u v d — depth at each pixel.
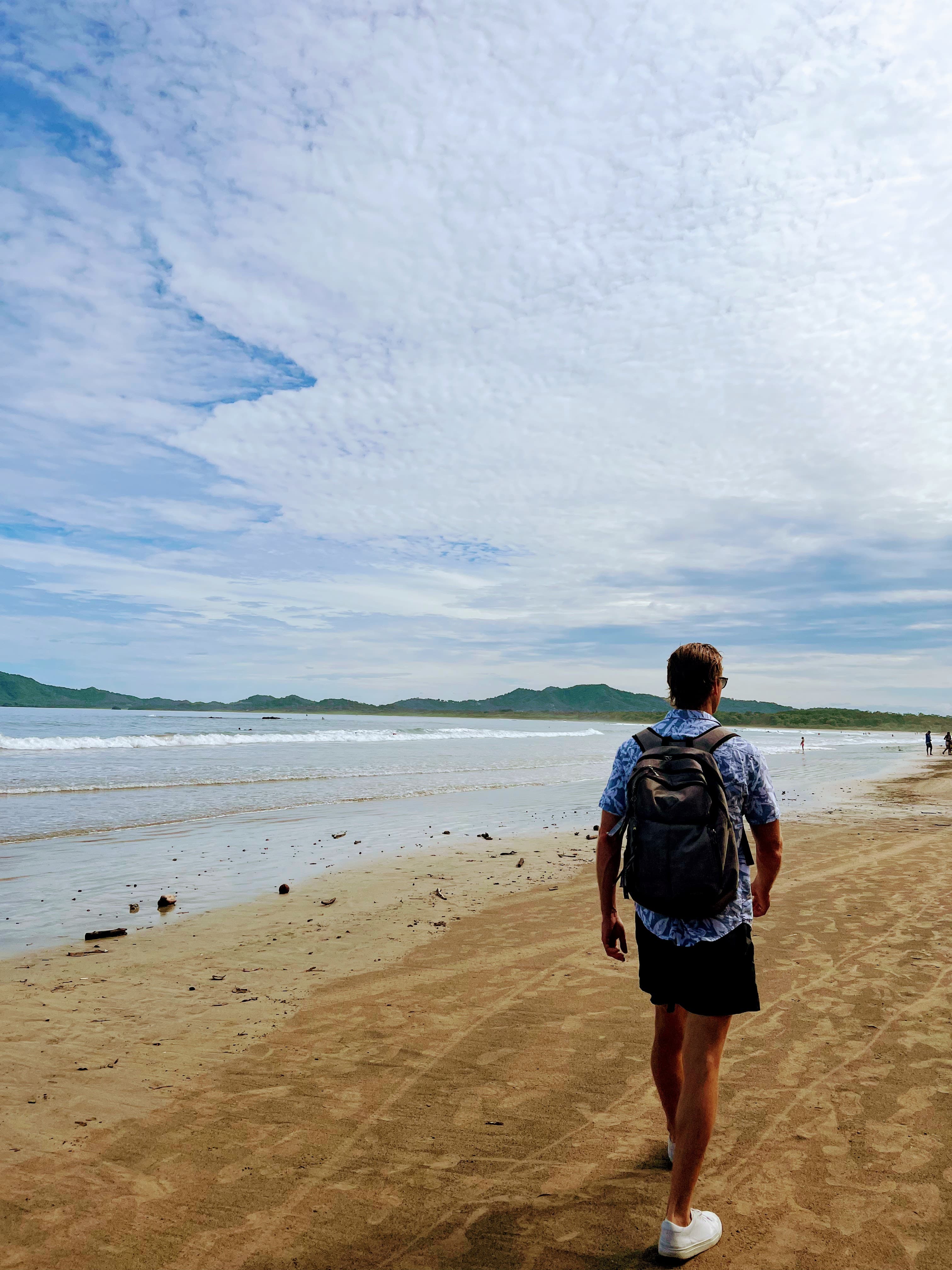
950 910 6.62
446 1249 2.40
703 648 2.74
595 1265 2.32
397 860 9.42
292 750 35.59
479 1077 3.60
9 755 26.58
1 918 6.62
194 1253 2.39
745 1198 2.63
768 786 2.57
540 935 6.07
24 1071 3.67
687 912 2.34
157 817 12.83
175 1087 3.51
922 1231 2.43
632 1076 3.60
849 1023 4.14
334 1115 3.25
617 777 2.69
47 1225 2.52
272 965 5.34
